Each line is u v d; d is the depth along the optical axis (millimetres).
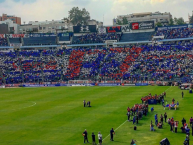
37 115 77812
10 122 71250
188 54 150250
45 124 68375
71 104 91750
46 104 93438
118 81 141000
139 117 70375
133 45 174750
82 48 180375
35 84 147000
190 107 80438
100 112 78625
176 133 58750
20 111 83938
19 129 64938
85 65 160250
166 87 122875
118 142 54219
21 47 189250
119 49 168625
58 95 112188
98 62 160625
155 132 59719
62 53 174125
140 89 120250
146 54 158375
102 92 115938
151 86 128750
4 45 188500
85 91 121062
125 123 67000
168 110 78250
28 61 168875
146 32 182000
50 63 166000
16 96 113625
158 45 164875
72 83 145375
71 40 191375
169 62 147250
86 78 151000
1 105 94438
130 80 140375
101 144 53125
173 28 178000
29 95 115188
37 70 161125
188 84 114188
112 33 187875
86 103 91500
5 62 168250
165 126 63906
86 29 191375
